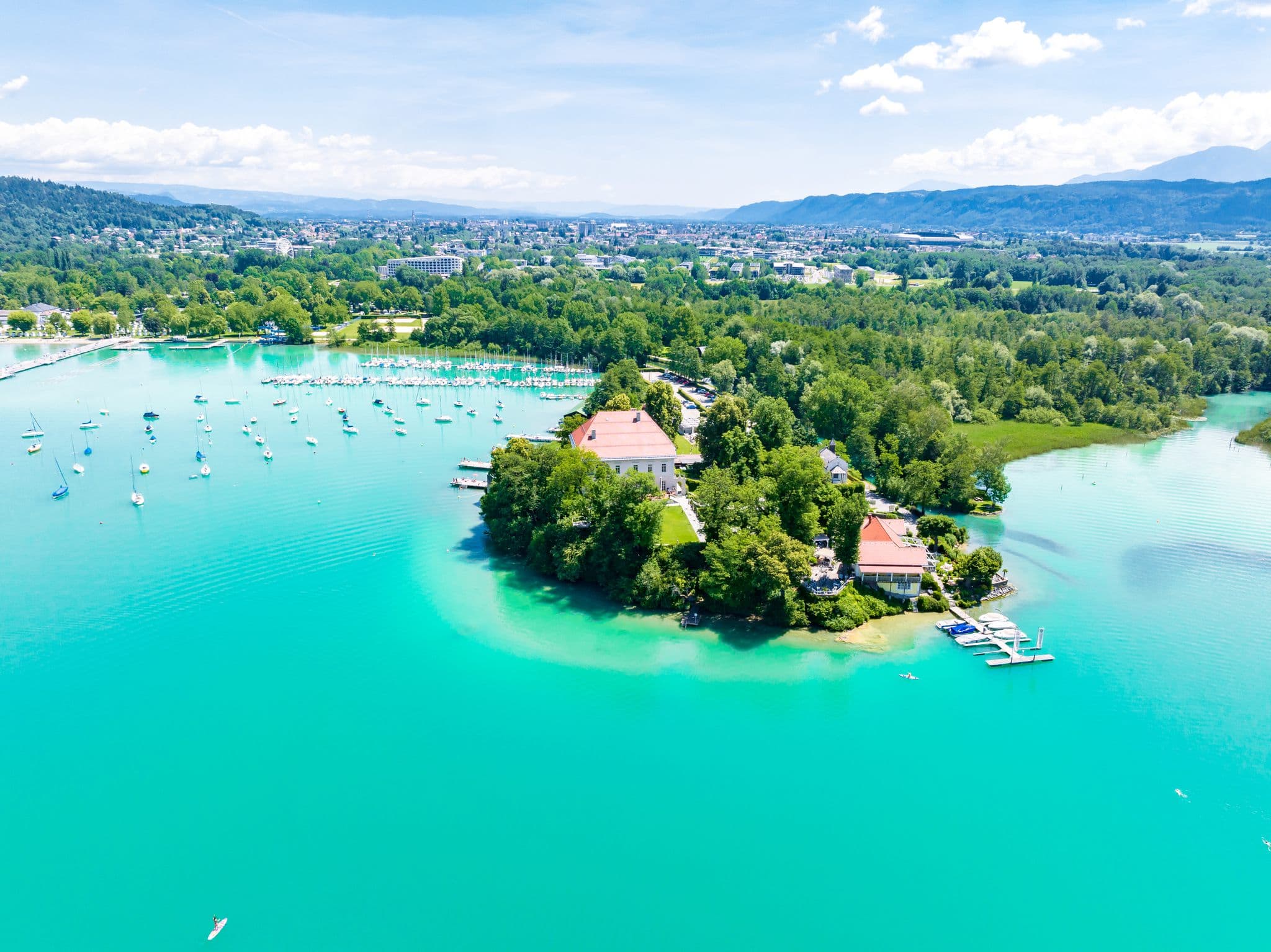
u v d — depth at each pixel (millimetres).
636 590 122250
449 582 130375
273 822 80062
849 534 124812
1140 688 104250
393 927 68875
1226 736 95062
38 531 149500
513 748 91125
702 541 132625
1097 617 121938
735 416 167250
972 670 107562
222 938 67625
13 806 81938
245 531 150375
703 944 67688
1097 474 189375
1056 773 88562
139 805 82062
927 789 86000
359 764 88188
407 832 78875
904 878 74750
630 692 101750
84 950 66625
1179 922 70750
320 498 168000
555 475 132625
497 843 77750
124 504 163500
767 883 73875
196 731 93375
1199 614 123062
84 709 97125
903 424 184250
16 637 112625
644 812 81938
